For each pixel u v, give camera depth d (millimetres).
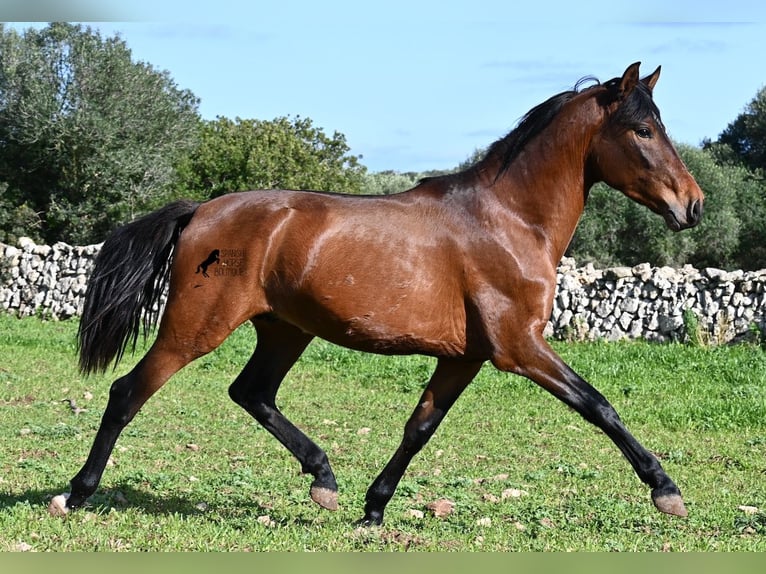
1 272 24156
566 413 12523
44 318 23141
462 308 5992
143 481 7770
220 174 39438
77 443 9414
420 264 5914
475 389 13898
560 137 6137
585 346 18078
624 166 6074
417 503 7367
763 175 40000
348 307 5906
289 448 6438
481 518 6762
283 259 5953
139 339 17938
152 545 5562
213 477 8094
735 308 18156
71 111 33438
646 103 6059
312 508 7047
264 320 6367
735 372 14867
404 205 6062
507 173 6121
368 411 12484
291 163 39844
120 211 34562
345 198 6113
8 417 10836
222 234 6035
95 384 13617
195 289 6031
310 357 16438
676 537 6371
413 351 6066
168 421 11141
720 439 11234
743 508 7578
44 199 35250
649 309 18688
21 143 33625
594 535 6359
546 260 6059
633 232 34000
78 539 5605
